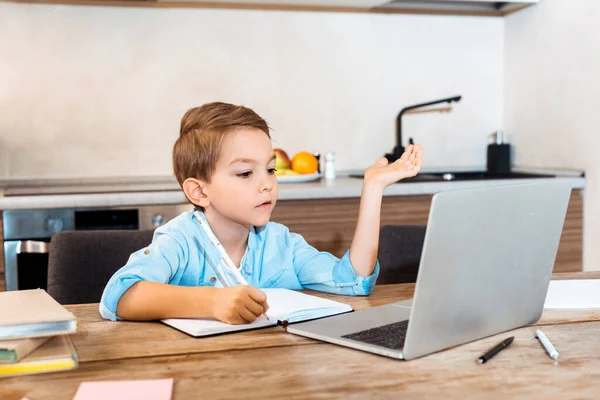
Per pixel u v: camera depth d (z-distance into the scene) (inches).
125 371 36.9
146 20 117.3
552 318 47.4
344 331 42.7
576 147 114.3
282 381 35.1
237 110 51.8
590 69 110.1
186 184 52.7
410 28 129.2
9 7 112.1
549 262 44.6
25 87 113.7
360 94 127.8
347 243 106.9
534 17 123.6
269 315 46.0
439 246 35.9
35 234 96.7
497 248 39.8
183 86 119.6
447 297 38.0
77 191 101.2
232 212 51.0
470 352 39.4
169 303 45.9
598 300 51.6
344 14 125.9
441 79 131.5
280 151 115.9
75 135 116.0
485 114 134.1
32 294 45.5
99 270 66.5
